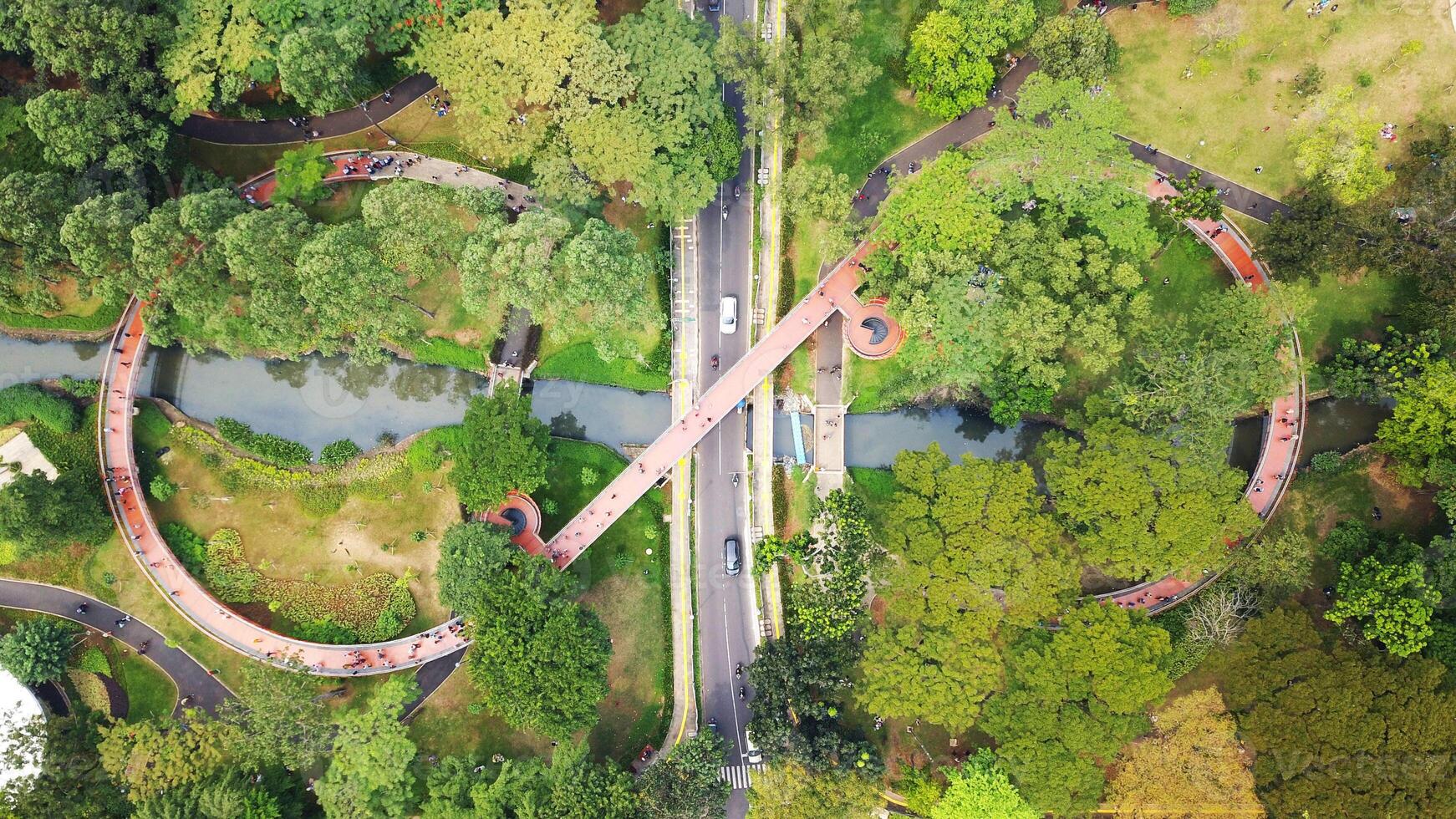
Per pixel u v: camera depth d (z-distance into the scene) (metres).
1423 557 81.62
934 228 85.38
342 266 79.94
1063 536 90.94
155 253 80.00
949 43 85.62
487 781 86.38
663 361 96.56
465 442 88.56
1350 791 76.75
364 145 96.19
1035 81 85.06
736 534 96.44
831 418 96.69
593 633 85.62
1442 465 82.12
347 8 83.12
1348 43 90.31
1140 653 80.38
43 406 93.25
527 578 84.62
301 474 96.00
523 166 96.25
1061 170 84.19
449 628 93.06
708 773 84.00
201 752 83.75
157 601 93.19
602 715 94.50
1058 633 81.50
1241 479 82.56
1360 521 89.12
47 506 85.56
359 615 93.75
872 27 95.06
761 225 96.62
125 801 83.62
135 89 83.25
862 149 95.75
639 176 85.62
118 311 94.56
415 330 94.00
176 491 95.19
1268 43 91.25
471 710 90.81
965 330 84.88
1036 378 86.38
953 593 81.19
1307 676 79.31
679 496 96.75
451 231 84.50
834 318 97.31
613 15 96.00
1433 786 76.00
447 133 96.31
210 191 84.00
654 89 84.94
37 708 87.38
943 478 83.62
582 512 94.56
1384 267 83.75
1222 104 92.38
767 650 85.94
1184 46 92.56
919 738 91.25
